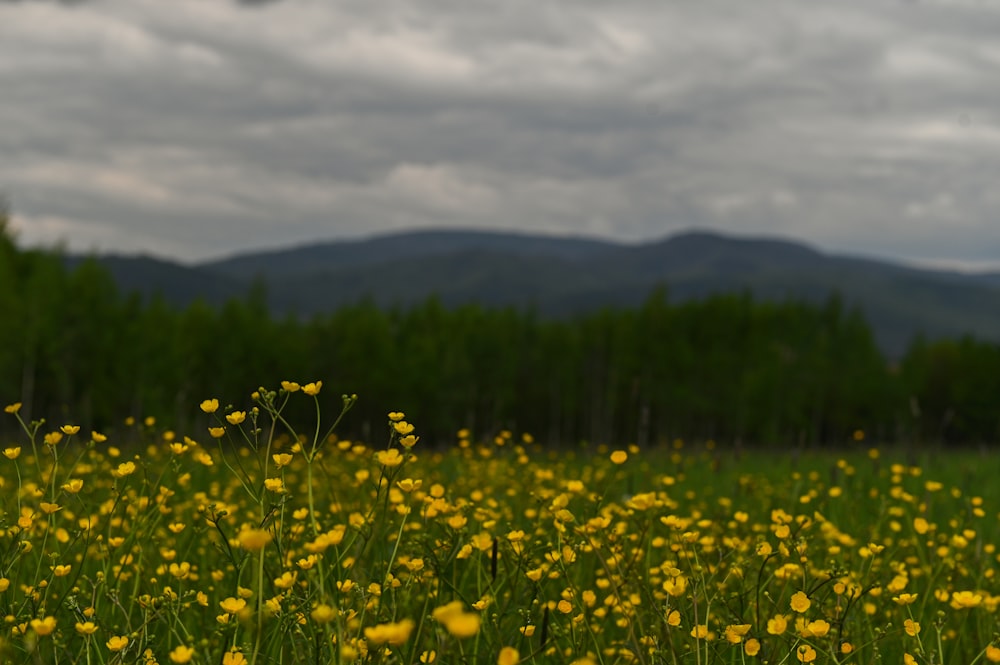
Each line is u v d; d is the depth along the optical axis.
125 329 42.28
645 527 4.20
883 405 65.75
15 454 3.83
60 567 3.52
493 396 60.25
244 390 50.19
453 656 3.40
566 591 3.88
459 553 3.74
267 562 3.52
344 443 5.29
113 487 4.01
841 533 5.83
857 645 3.89
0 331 36.69
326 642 3.00
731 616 3.79
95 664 3.43
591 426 65.12
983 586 5.02
